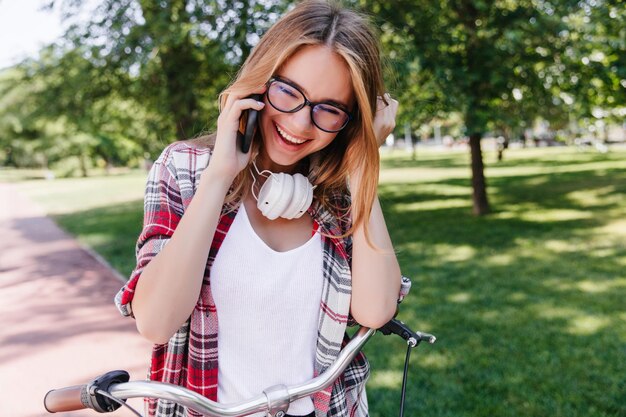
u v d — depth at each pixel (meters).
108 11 9.52
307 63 1.14
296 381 1.25
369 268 1.25
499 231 9.36
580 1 8.53
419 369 3.84
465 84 8.40
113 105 13.44
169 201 1.15
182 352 1.19
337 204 1.34
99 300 6.27
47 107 11.95
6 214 17.19
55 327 5.32
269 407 1.14
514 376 3.69
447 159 34.75
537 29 8.49
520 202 12.85
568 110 10.27
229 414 1.11
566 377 3.65
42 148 39.47
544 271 6.56
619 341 4.24
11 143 39.34
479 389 3.51
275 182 1.19
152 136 13.12
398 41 8.36
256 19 7.52
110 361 4.45
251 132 1.12
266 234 1.25
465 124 8.83
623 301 5.26
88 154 42.31
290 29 1.14
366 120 1.16
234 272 1.18
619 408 3.21
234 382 1.21
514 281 6.18
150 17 8.93
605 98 9.87
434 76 8.34
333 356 1.27
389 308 1.27
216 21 7.94
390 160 38.22
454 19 9.12
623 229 8.93
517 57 8.95
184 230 1.06
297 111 1.16
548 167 23.20
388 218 11.41
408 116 8.78
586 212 10.87
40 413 3.59
